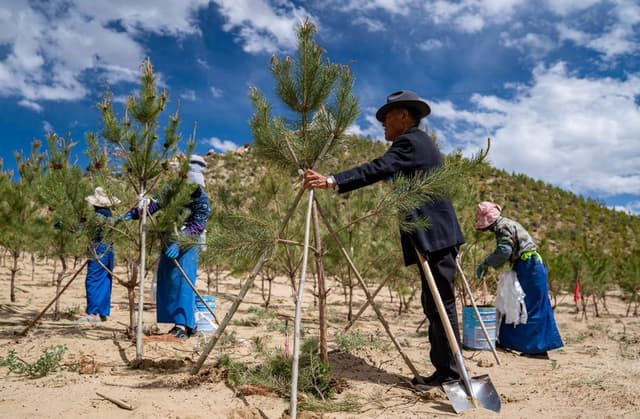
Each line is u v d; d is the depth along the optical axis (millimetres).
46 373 3490
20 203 7586
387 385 3506
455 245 3465
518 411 2945
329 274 8062
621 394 3266
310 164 3607
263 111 3436
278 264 8125
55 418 2521
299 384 3152
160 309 5000
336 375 3725
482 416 2836
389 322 7578
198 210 5090
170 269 4992
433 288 3293
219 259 3350
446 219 3465
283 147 3549
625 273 10461
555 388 3539
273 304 9203
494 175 65312
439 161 3498
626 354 5176
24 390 3037
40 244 7422
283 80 3510
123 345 4539
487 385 3191
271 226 3324
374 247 7473
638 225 55969
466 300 6898
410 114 3654
